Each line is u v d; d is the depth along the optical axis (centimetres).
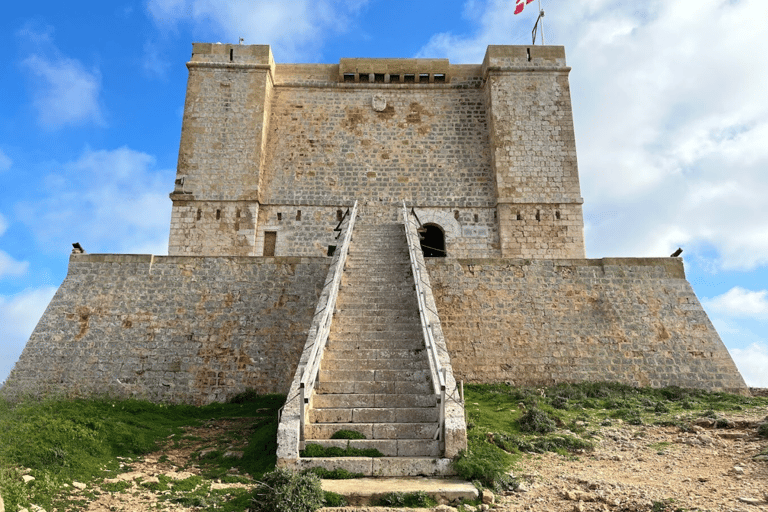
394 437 1024
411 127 2967
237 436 1345
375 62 3055
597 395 1723
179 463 1152
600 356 1894
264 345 1894
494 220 2836
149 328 1917
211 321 1933
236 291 1984
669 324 1952
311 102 2988
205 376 1841
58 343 1886
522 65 2942
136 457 1177
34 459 1010
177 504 888
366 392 1158
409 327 1425
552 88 2925
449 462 955
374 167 2903
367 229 2197
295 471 891
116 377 1831
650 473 1028
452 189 2881
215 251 2673
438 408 1066
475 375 1859
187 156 2781
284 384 1839
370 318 1469
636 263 2055
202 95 2858
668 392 1784
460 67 3094
